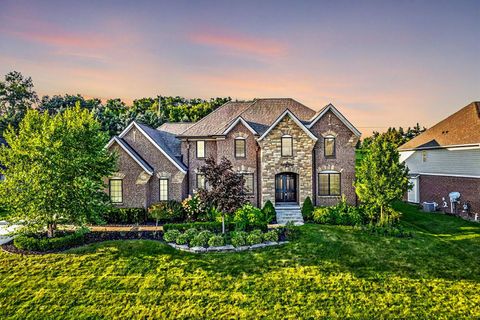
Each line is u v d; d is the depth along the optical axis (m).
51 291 14.68
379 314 13.34
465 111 32.94
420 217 28.78
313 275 16.05
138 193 26.62
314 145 27.44
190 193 30.05
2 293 14.54
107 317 13.27
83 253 17.69
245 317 13.23
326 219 23.67
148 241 19.34
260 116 30.73
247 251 18.67
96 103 88.00
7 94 78.69
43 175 17.84
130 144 28.62
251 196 28.44
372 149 23.23
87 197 19.09
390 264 17.23
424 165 35.00
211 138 29.81
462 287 15.19
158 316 13.30
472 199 27.88
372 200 22.42
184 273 16.17
